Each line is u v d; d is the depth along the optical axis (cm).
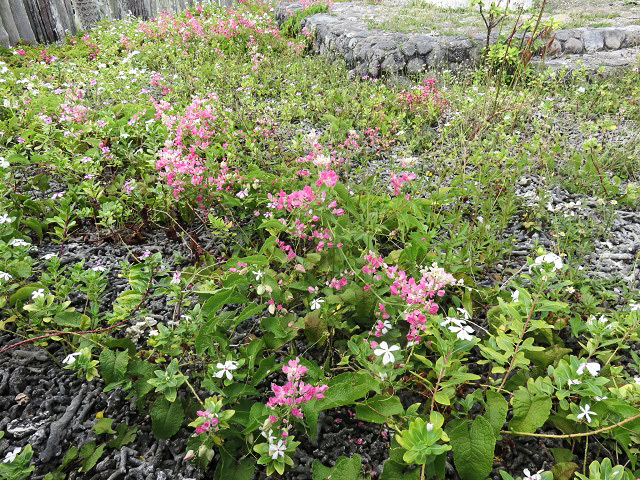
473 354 239
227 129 412
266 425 166
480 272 298
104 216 304
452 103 551
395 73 716
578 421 186
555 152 411
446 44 722
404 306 206
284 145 446
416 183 362
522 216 359
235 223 329
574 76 601
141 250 313
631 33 783
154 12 1222
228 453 183
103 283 241
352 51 770
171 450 196
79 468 187
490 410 183
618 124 518
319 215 242
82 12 988
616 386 192
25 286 238
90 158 343
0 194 299
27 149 401
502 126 421
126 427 202
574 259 304
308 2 1050
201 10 1179
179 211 328
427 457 157
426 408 203
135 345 234
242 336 240
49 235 321
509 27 786
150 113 451
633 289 282
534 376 216
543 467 190
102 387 220
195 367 218
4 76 559
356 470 171
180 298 228
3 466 167
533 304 183
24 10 833
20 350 233
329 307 232
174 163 298
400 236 303
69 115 425
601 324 201
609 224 337
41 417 206
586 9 1022
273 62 750
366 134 488
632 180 414
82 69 632
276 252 248
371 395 211
